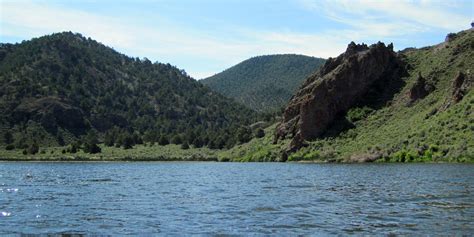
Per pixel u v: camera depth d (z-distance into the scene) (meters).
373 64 168.62
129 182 73.00
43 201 46.31
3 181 76.56
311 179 71.19
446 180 60.09
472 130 111.44
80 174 99.19
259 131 197.50
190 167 134.00
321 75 176.12
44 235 29.06
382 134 138.38
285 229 29.70
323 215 34.78
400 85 162.88
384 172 80.69
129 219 34.34
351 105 161.88
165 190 57.97
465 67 149.75
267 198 46.38
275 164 135.50
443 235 26.91
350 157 130.88
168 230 29.97
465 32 173.25
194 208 39.75
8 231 30.30
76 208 40.69
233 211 37.56
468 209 35.75
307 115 156.75
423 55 174.50
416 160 111.81
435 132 119.00
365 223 31.16
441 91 145.88
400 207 37.81
